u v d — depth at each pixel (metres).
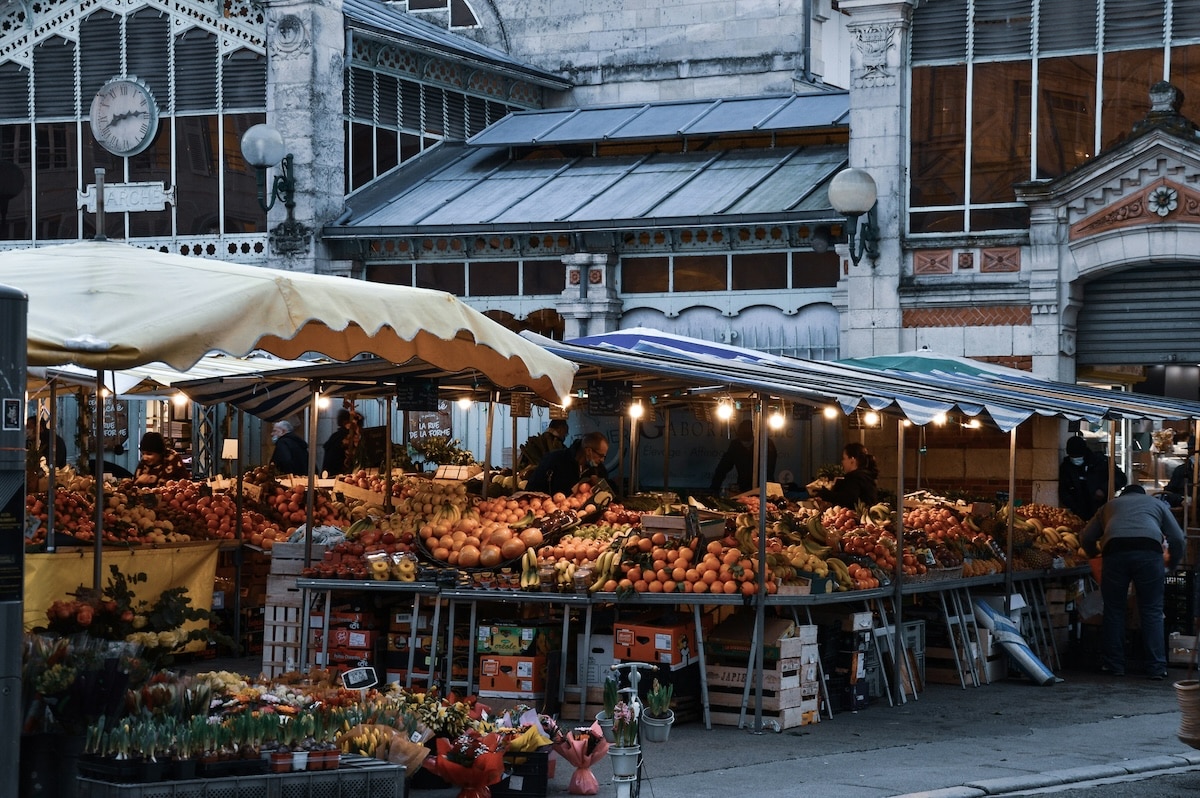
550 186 26.84
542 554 13.03
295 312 9.55
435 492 13.93
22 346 7.24
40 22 28.19
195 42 27.25
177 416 28.06
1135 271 22.17
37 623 13.47
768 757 11.42
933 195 22.92
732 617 13.18
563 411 17.78
